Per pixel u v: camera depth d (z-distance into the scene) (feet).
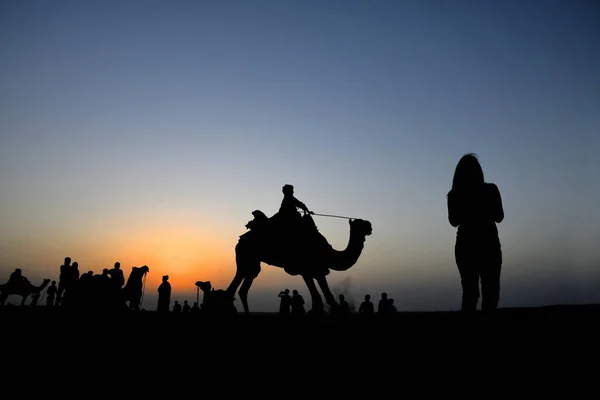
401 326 24.38
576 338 18.45
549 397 15.31
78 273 65.98
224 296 36.52
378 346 22.44
